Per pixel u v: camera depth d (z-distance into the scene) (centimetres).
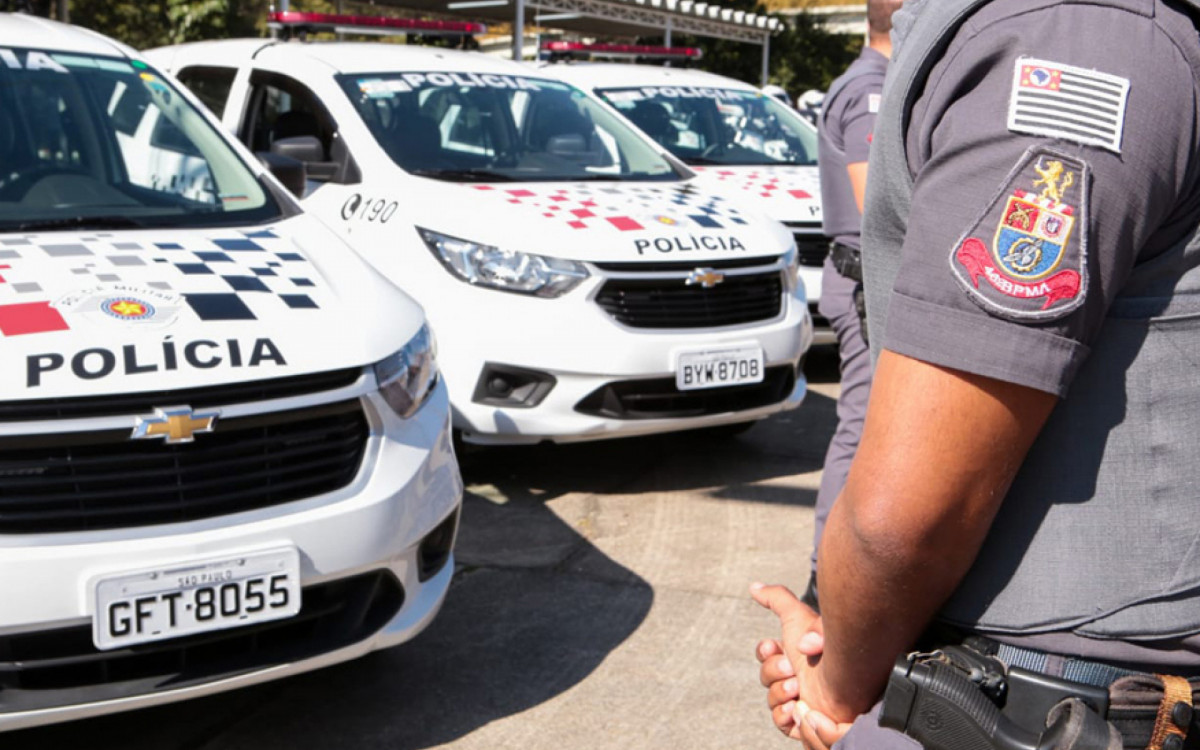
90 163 327
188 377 241
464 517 433
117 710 234
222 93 560
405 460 272
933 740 98
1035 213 89
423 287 438
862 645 103
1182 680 97
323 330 269
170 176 336
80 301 252
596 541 412
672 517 438
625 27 1413
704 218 476
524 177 502
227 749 274
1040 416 92
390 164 484
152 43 1422
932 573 96
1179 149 90
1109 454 96
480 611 353
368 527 258
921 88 98
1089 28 90
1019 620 99
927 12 99
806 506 453
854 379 333
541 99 560
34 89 340
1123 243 90
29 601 221
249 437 249
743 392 467
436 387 299
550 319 424
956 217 91
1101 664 97
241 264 288
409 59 552
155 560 231
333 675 311
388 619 268
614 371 427
